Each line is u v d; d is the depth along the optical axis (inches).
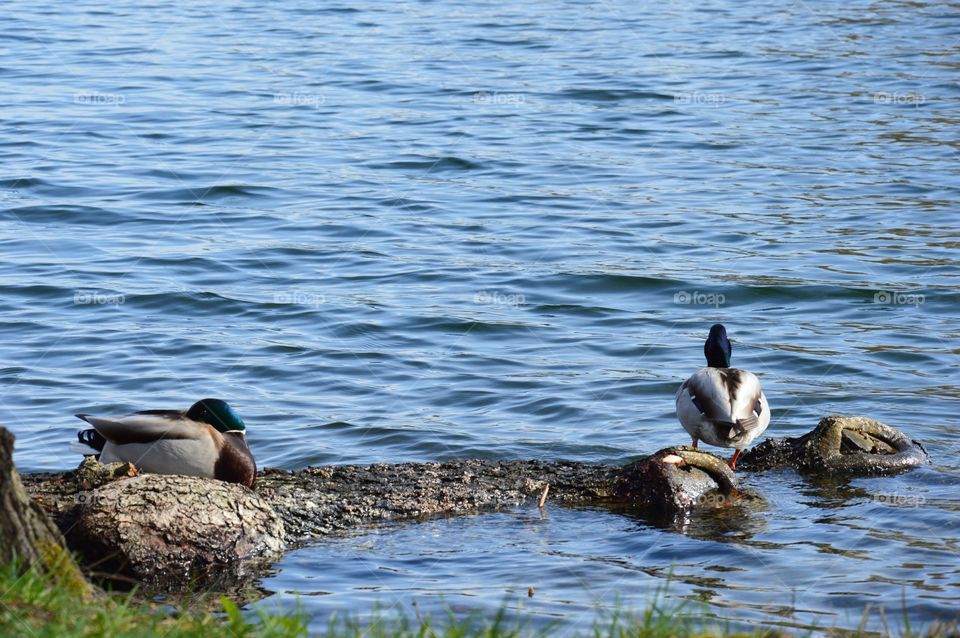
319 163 1061.1
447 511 417.4
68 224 863.7
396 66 1514.5
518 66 1535.4
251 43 1654.8
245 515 374.0
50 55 1525.6
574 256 819.4
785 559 374.3
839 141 1176.8
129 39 1658.5
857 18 1926.7
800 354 640.4
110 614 251.6
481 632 282.4
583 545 388.8
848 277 776.9
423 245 839.7
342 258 805.2
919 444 481.7
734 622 317.1
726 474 437.4
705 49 1678.2
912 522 407.5
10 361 603.5
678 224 901.2
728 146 1155.3
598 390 585.9
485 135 1179.9
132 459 409.1
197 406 419.8
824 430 473.1
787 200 970.7
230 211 909.8
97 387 571.8
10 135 1122.7
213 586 352.2
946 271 787.4
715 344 516.4
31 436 506.3
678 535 397.1
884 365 622.2
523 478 443.8
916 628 315.6
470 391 581.9
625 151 1133.7
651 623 291.6
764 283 765.9
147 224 869.8
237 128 1183.6
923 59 1599.4
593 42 1720.0
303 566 367.6
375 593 345.4
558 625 315.3
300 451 502.6
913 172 1056.2
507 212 926.4
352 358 625.0
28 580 256.4
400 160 1078.4
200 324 673.6
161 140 1126.4
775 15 1968.5
